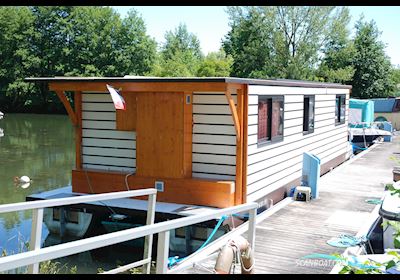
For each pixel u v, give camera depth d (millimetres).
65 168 14211
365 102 17797
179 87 6781
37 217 3689
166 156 7203
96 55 34875
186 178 7129
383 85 30578
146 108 7266
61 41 34750
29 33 34250
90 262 6617
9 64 34781
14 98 35844
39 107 35844
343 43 28250
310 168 8172
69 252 2379
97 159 7984
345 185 9430
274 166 8141
